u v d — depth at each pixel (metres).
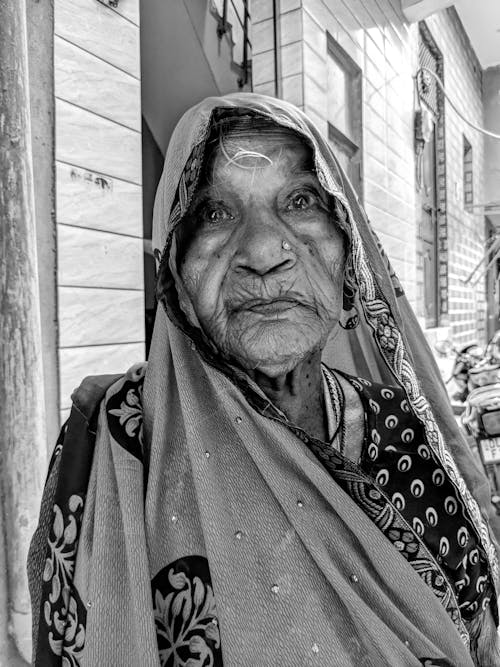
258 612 0.55
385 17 3.76
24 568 1.27
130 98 1.75
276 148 0.62
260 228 0.61
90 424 0.66
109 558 0.57
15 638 1.27
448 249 5.82
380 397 0.78
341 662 0.55
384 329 0.72
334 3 2.96
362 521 0.60
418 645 0.60
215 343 0.63
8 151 1.25
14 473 1.27
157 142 3.05
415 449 0.76
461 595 0.71
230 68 2.96
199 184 0.63
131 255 1.76
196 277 0.63
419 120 4.42
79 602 0.59
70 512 0.63
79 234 1.58
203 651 0.55
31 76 1.45
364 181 3.37
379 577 0.62
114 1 1.68
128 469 0.60
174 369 0.64
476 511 0.74
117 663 0.54
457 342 6.23
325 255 0.64
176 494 0.59
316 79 2.70
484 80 7.79
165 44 2.71
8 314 1.26
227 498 0.59
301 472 0.61
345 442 0.73
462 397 2.86
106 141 1.67
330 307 0.64
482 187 7.90
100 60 1.64
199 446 0.59
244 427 0.60
